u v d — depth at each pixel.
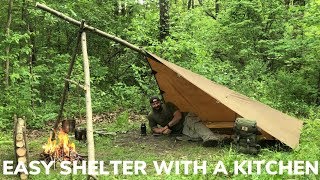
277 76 13.36
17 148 6.35
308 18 12.33
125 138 8.96
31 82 9.97
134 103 12.68
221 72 13.07
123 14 16.36
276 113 8.75
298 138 7.89
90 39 15.09
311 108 11.51
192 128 8.68
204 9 20.20
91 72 13.87
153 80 13.09
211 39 16.22
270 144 7.86
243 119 7.39
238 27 15.55
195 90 8.93
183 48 12.62
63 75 11.84
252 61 14.20
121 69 15.49
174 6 20.19
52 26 13.47
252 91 12.52
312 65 13.12
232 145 7.85
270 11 14.67
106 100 13.02
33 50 12.65
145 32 13.76
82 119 11.41
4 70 9.93
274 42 13.88
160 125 9.34
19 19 11.06
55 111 11.40
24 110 9.61
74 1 13.28
